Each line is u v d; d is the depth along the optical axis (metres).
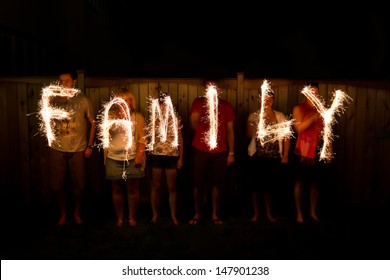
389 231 5.77
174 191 6.08
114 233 5.72
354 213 6.58
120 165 5.84
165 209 6.77
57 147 5.95
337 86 6.64
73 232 5.75
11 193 6.66
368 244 5.30
